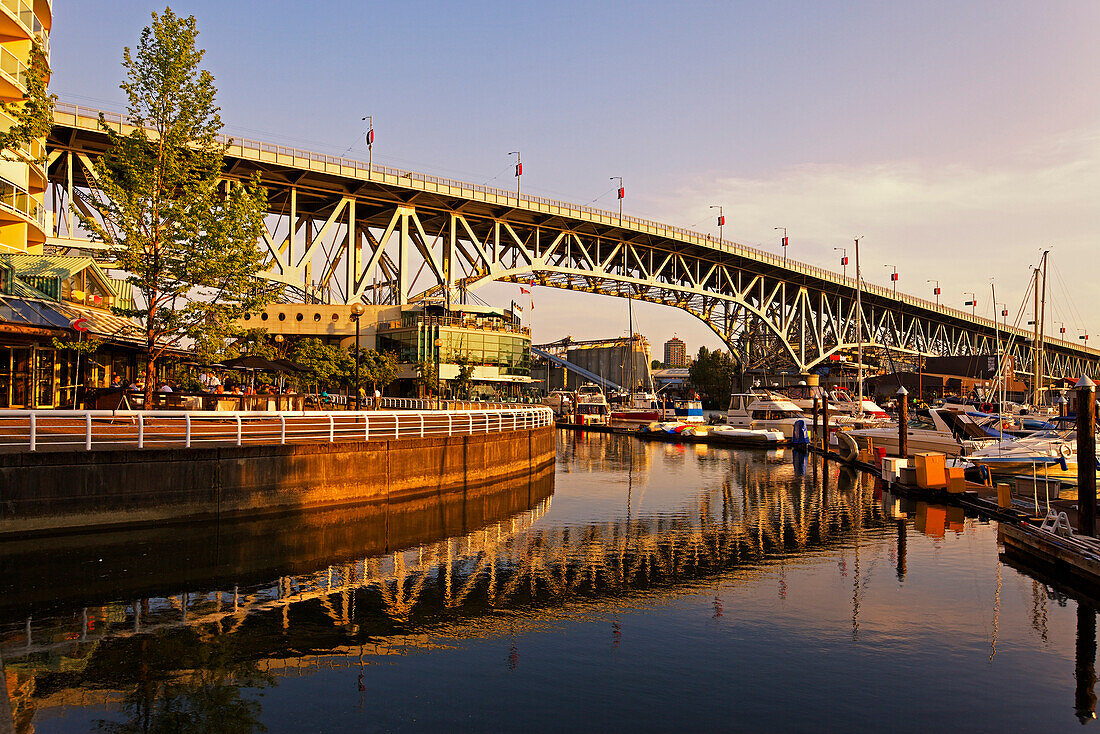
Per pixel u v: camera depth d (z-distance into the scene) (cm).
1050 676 1019
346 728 847
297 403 3075
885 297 13188
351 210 7300
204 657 1059
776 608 1331
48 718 864
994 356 12769
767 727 857
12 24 2827
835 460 4553
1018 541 1730
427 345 7300
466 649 1110
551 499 2756
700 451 5438
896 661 1071
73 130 5112
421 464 2547
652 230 9662
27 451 1614
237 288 2386
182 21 2358
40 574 1429
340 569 1573
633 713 891
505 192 8288
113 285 3794
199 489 1869
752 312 11375
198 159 2402
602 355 13888
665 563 1684
